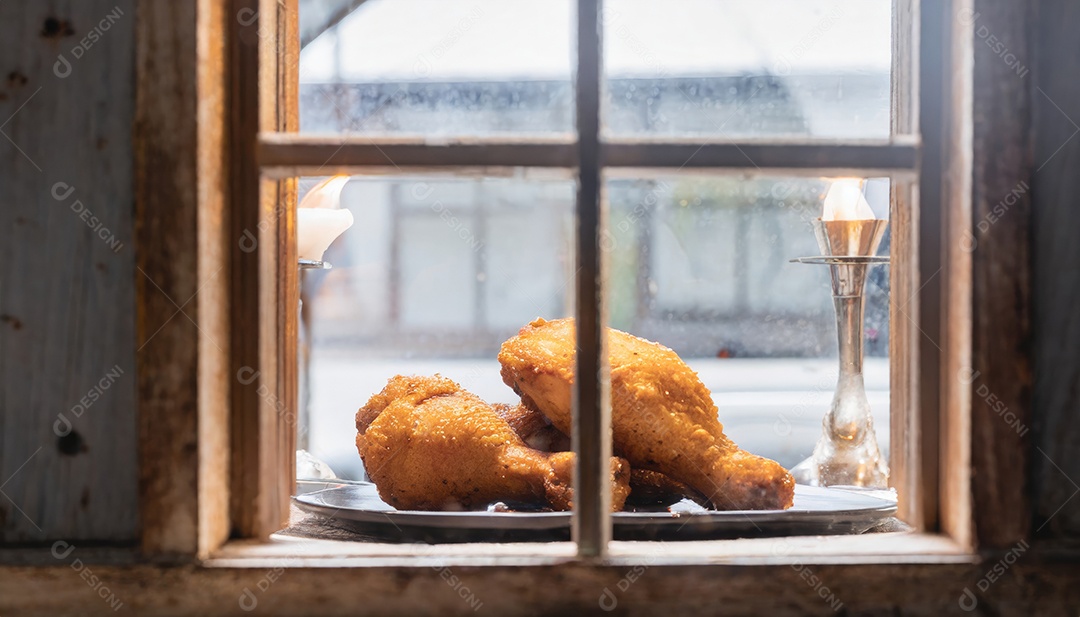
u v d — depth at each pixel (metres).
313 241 0.94
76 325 0.69
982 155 0.68
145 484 0.67
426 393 0.80
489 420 0.77
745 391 2.78
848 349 0.88
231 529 0.71
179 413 0.67
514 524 0.72
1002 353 0.68
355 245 4.66
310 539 0.73
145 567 0.67
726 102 2.12
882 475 0.87
